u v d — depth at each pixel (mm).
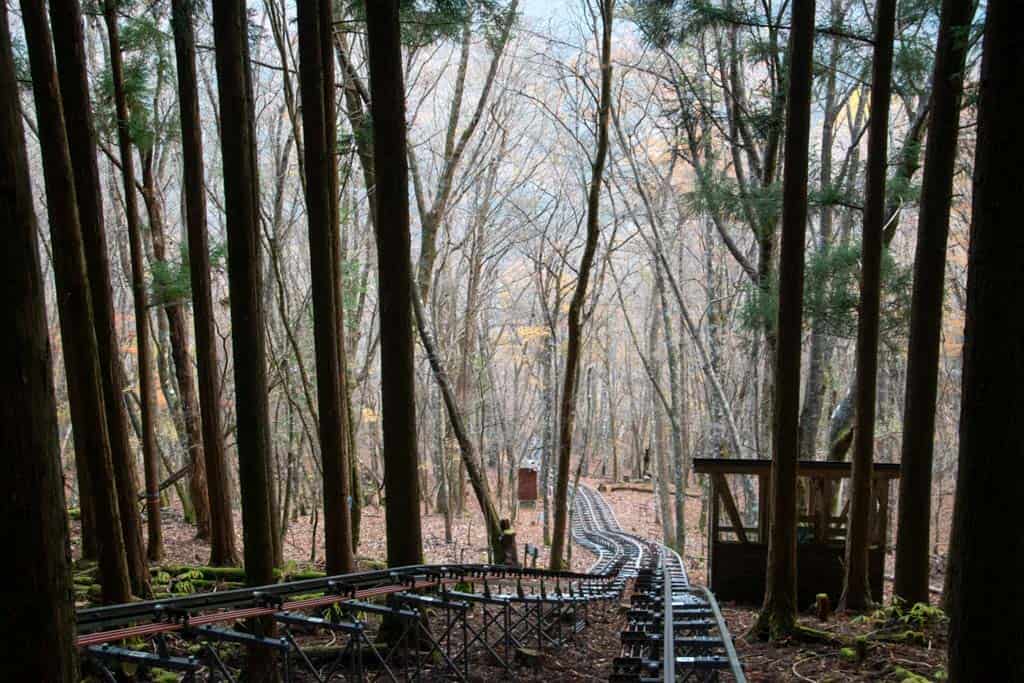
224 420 21641
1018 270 3576
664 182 22922
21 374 2334
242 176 6312
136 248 11469
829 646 7344
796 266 7629
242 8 8859
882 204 8578
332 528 8398
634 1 11648
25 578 2342
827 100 17391
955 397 25000
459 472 29562
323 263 8297
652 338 28844
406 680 6133
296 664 6828
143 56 12344
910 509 7898
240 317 6262
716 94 19781
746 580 10680
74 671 2498
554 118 18406
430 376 23984
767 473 10688
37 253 2424
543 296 22094
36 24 6301
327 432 8375
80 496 7113
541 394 30453
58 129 6430
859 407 8844
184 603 4738
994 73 3582
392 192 7297
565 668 7625
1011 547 3629
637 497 40375
